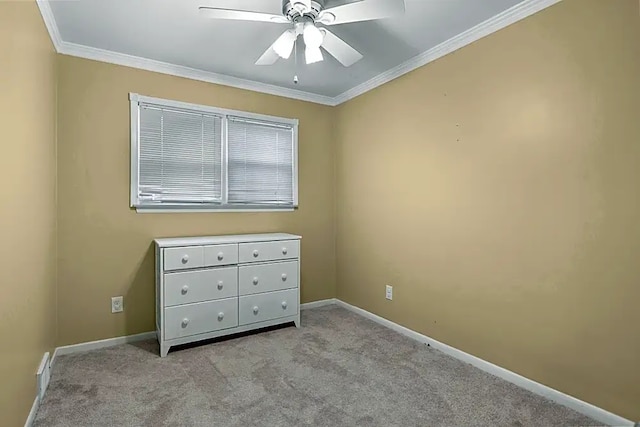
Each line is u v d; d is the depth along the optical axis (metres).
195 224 3.20
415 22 2.32
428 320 2.83
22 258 1.68
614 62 1.75
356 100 3.65
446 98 2.66
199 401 1.99
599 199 1.81
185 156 3.13
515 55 2.19
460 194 2.56
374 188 3.43
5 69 1.47
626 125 1.72
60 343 2.61
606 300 1.79
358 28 2.41
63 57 2.62
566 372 1.95
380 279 3.35
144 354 2.63
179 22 2.31
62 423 1.78
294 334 3.05
